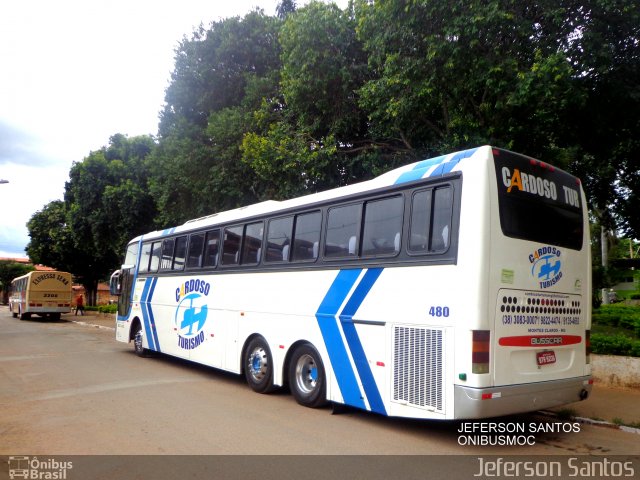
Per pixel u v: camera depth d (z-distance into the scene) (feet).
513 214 19.85
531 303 19.94
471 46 30.07
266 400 28.17
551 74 28.76
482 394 17.98
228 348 32.45
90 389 31.14
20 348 53.31
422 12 30.89
